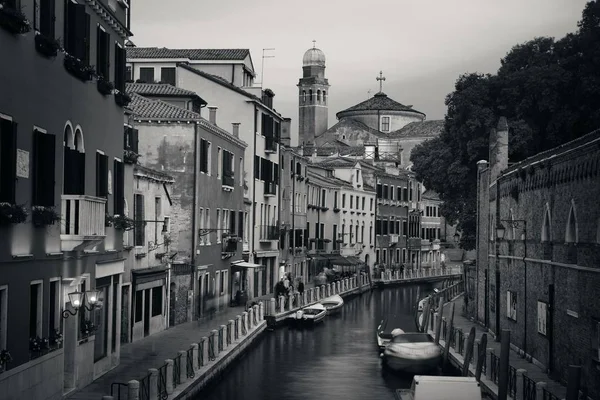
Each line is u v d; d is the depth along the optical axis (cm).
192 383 2612
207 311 4456
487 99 5075
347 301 6738
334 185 7850
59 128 2094
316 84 13950
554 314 2786
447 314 5097
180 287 4044
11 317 1798
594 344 2358
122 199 2725
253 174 5478
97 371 2550
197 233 4172
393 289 8094
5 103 1742
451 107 5347
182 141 4125
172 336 3550
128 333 3281
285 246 6469
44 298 2008
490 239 4050
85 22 2228
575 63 4894
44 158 1945
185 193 4128
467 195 5362
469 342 2997
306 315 4959
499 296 3809
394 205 9494
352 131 11488
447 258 10975
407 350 3362
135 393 2016
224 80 5528
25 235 1872
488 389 2675
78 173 2188
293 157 6681
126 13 2744
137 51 5403
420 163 6053
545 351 2917
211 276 4522
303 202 7075
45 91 1988
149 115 4122
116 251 2702
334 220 7912
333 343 4250
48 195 1955
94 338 2470
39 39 1923
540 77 4819
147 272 3422
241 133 5422
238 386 3070
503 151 3969
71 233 2105
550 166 2859
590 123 4756
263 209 5838
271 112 5819
